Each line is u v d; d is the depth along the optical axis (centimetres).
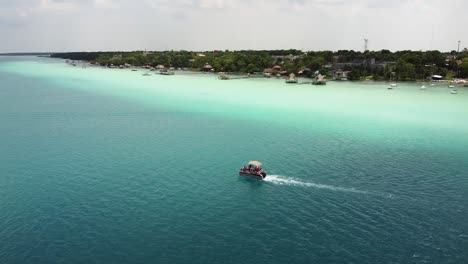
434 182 5916
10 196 5134
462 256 3869
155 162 6650
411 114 12369
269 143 8175
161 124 10006
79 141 8044
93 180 5750
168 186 5566
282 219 4597
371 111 12825
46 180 5731
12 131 8900
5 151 7225
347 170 6438
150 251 3866
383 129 9944
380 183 5844
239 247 3966
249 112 12119
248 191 5441
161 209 4803
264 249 3941
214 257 3784
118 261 3691
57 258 3725
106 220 4491
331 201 5150
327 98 16025
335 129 9831
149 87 19225
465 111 13112
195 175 6044
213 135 8812
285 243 4056
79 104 13150
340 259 3788
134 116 11081
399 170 6494
